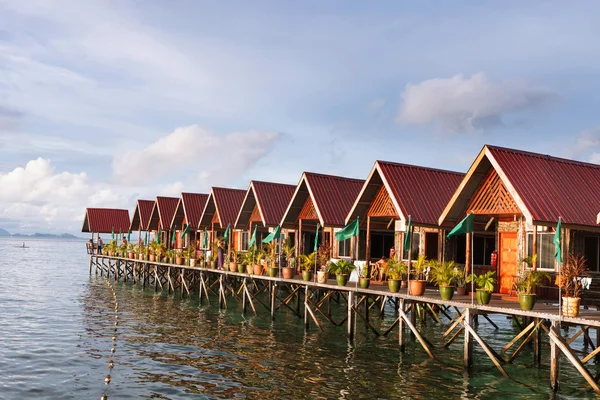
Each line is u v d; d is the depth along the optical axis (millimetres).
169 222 50281
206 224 42969
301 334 23922
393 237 29891
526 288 17031
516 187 19516
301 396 15414
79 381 16812
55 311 30438
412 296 19828
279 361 19141
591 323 14445
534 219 18672
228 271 31672
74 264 79562
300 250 32438
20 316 28438
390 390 15914
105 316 28766
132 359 19422
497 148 20953
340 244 31906
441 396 15398
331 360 19281
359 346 21484
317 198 30594
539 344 18516
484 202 21656
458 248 26312
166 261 42531
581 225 19547
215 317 28672
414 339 22719
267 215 34438
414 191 25562
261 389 16016
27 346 21297
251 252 30906
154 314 29656
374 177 26469
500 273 22828
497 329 25859
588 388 16203
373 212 27016
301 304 32812
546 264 21094
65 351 20531
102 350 20766
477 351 20875
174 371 17891
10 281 48312
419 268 20891
